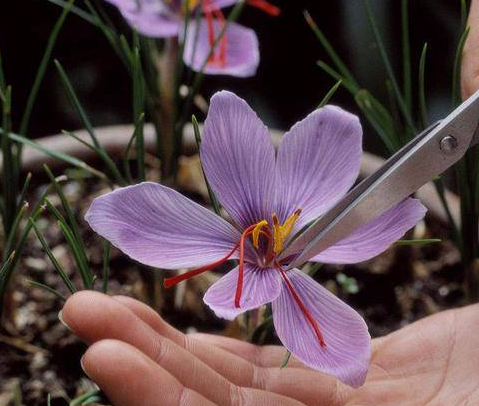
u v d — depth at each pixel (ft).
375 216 1.06
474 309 1.24
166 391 1.00
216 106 1.09
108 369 0.98
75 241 1.15
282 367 1.12
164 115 1.40
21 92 2.00
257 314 1.25
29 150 1.58
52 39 1.32
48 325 1.46
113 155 1.61
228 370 1.14
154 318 1.10
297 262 1.07
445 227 1.56
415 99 2.06
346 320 1.05
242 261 1.04
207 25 1.49
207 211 1.09
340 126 1.12
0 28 1.99
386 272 1.52
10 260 1.17
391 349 1.23
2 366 1.42
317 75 2.10
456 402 1.17
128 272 1.55
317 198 1.13
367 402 1.17
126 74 2.03
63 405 1.39
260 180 1.12
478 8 1.28
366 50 1.98
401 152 1.08
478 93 1.06
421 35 2.07
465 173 1.30
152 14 1.43
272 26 2.11
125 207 1.05
